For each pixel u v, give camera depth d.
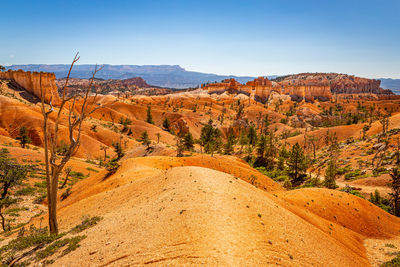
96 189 41.03
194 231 13.80
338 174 77.75
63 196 47.56
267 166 96.88
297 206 33.38
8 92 138.38
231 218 16.11
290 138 149.25
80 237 18.16
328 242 21.25
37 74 154.00
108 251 13.88
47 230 23.94
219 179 25.56
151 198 24.41
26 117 114.75
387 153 75.81
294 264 13.10
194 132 179.62
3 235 25.69
